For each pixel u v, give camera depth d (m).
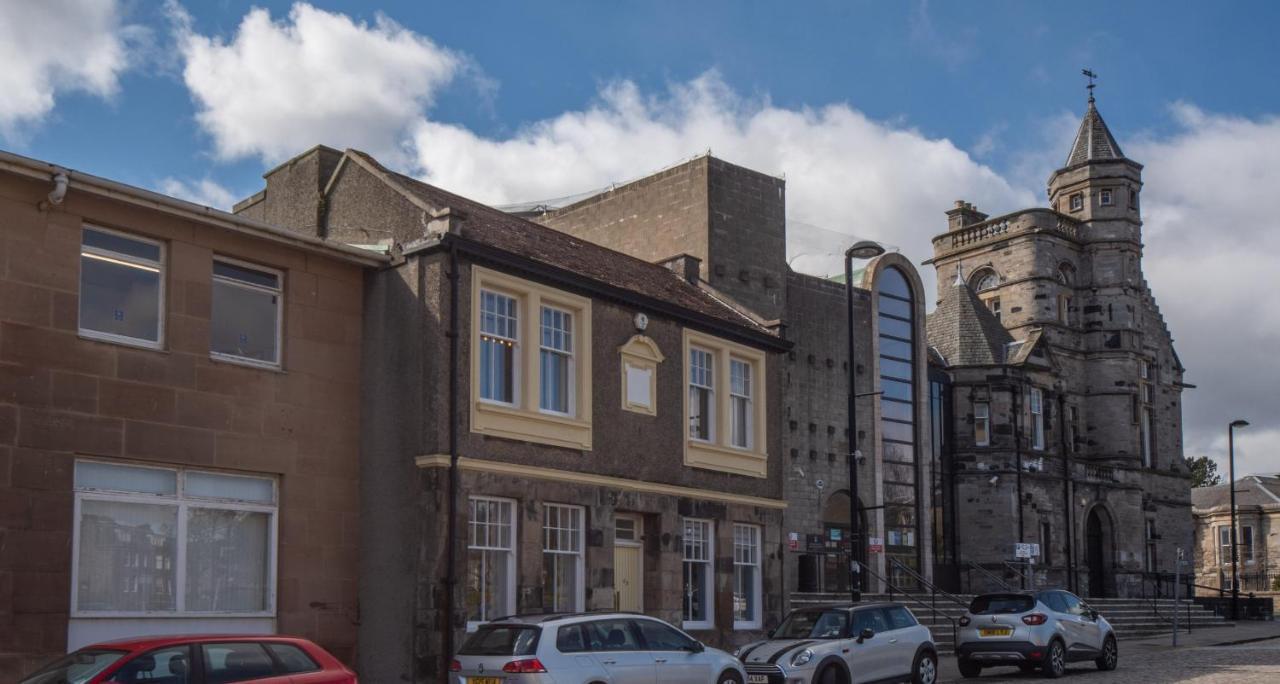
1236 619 49.50
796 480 35.50
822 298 37.62
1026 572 43.78
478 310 20.84
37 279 16.52
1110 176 52.56
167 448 17.72
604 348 23.25
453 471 19.81
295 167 24.84
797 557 35.19
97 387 17.00
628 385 23.72
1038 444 47.22
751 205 34.25
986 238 52.81
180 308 18.17
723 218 33.38
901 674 21.36
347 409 20.53
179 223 18.30
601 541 22.48
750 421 27.22
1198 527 79.19
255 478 19.12
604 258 26.30
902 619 21.98
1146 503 53.56
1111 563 49.78
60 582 16.27
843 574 36.97
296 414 19.67
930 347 47.19
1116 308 51.84
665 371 24.73
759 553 26.81
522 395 21.55
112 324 17.44
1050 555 45.97
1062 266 51.94
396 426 20.28
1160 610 45.25
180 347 18.09
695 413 25.75
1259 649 34.12
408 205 21.98
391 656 19.72
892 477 39.78
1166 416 55.50
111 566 17.06
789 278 36.56
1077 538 47.84
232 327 19.11
